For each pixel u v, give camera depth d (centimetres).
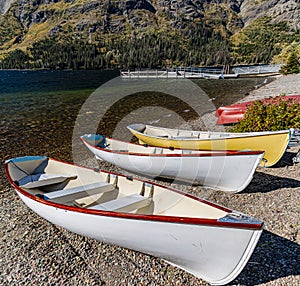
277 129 955
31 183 638
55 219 510
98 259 501
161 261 489
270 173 815
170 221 380
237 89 2959
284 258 465
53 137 1356
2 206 718
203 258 402
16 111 2145
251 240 364
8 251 533
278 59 7881
